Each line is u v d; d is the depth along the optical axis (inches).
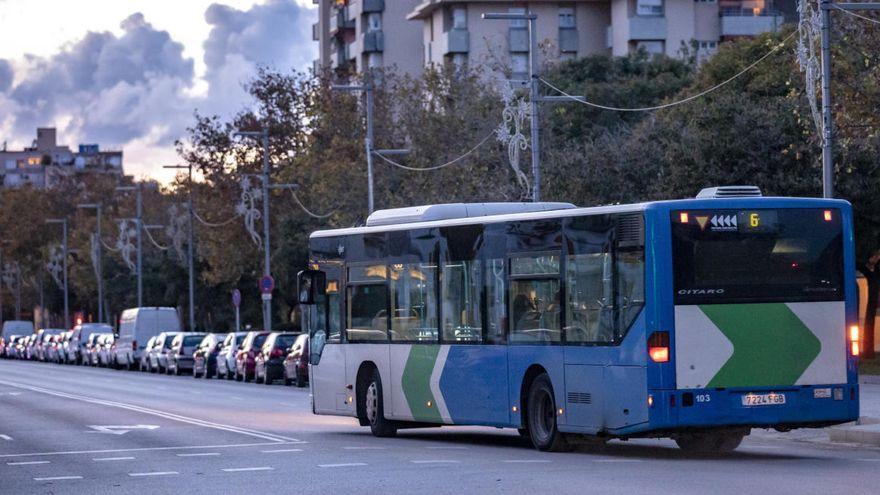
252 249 3319.4
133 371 3031.5
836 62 1419.8
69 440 1077.1
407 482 710.5
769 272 805.2
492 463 809.5
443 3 3902.6
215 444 1005.8
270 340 2249.0
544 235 885.8
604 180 2142.0
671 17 3745.1
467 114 2480.3
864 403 1272.1
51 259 5123.0
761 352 800.9
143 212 4416.8
